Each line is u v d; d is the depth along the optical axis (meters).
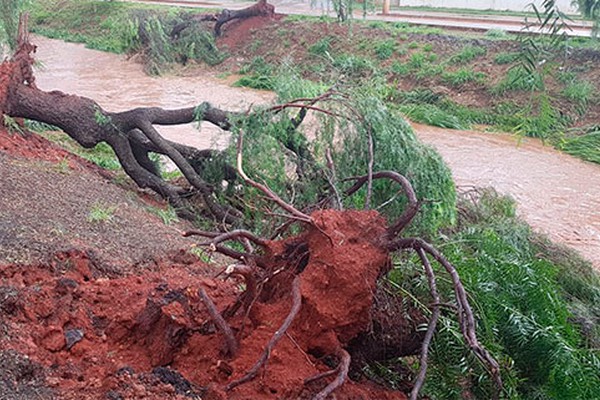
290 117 8.81
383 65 23.33
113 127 9.66
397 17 28.77
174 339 4.23
